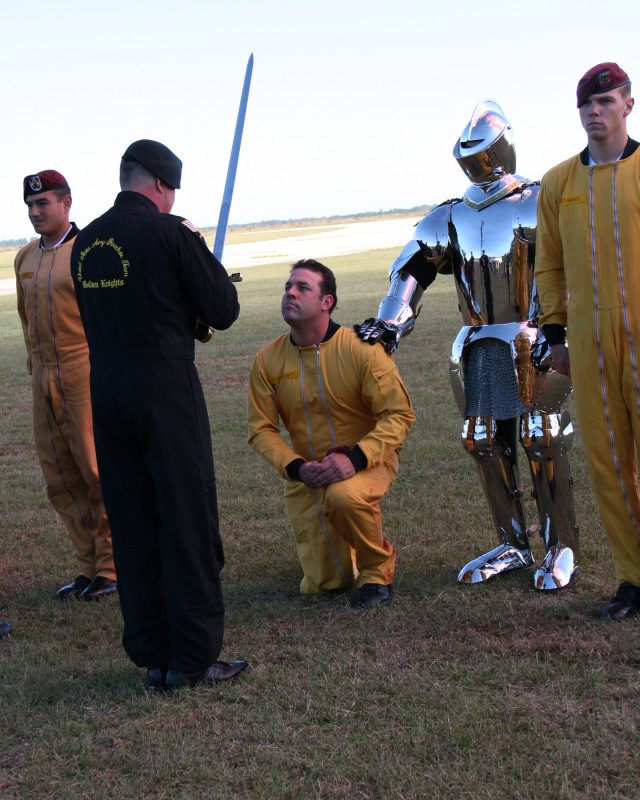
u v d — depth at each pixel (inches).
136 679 137.9
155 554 131.4
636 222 140.2
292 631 152.4
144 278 123.4
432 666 134.4
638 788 101.5
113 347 126.7
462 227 165.6
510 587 166.4
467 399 170.1
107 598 176.9
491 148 159.9
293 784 106.3
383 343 168.2
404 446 273.4
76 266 129.6
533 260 162.2
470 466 249.9
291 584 177.5
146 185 130.3
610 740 110.9
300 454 172.2
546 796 100.9
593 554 179.3
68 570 195.9
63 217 178.5
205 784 108.1
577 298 145.9
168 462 125.5
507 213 162.1
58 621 167.0
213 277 127.2
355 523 159.0
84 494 182.2
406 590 168.4
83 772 112.3
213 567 130.6
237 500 233.8
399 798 102.0
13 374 498.9
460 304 171.2
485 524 202.7
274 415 171.8
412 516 209.9
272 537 205.0
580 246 144.0
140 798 106.2
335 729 118.1
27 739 122.0
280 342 170.6
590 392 147.2
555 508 168.4
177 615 129.2
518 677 128.6
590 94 138.9
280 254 1850.4
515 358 161.8
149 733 119.3
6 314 955.3
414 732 115.0
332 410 167.0
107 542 178.7
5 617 169.9
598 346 144.5
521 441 164.4
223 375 448.5
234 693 129.9
